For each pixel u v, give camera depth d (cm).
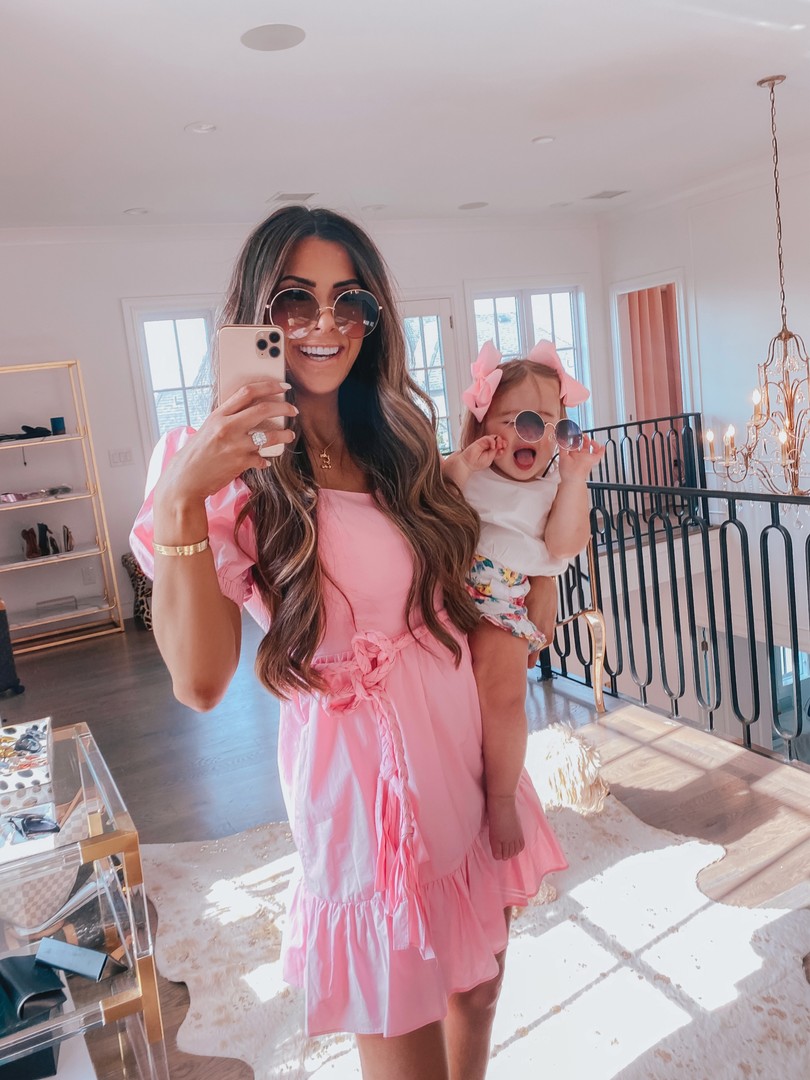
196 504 84
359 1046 107
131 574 641
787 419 479
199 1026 199
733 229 697
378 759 102
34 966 155
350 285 102
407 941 98
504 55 377
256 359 84
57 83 354
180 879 265
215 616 89
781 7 356
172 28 314
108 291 644
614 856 252
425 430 110
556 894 236
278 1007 204
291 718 109
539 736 310
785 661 871
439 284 768
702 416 761
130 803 330
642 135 536
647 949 210
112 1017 150
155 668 517
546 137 514
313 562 97
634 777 301
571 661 635
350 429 112
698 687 345
